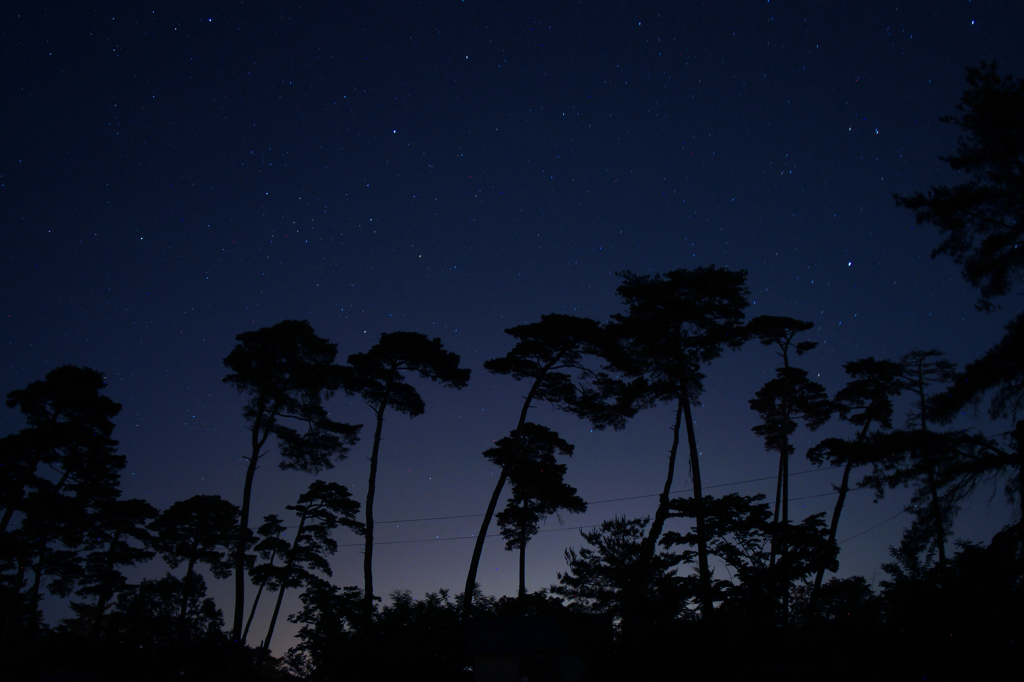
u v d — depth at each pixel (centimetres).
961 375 1808
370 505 3238
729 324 3075
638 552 2216
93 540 4297
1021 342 1709
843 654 1656
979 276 1919
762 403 3700
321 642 2741
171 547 4762
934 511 1822
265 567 4081
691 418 2973
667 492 2933
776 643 1747
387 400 3409
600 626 1942
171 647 4428
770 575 1866
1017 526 1639
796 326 3147
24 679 3594
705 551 2017
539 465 3791
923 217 1989
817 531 1977
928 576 1723
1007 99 1875
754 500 2058
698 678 1661
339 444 3350
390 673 2634
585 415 3325
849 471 3144
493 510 3256
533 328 3164
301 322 3294
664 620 1814
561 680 2670
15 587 3838
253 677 4256
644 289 3114
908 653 1569
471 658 2758
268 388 3253
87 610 5931
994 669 1453
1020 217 1902
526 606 3391
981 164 1948
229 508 4872
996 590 1562
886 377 3250
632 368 3181
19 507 3681
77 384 3878
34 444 3691
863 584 1947
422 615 2834
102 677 3991
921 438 1791
